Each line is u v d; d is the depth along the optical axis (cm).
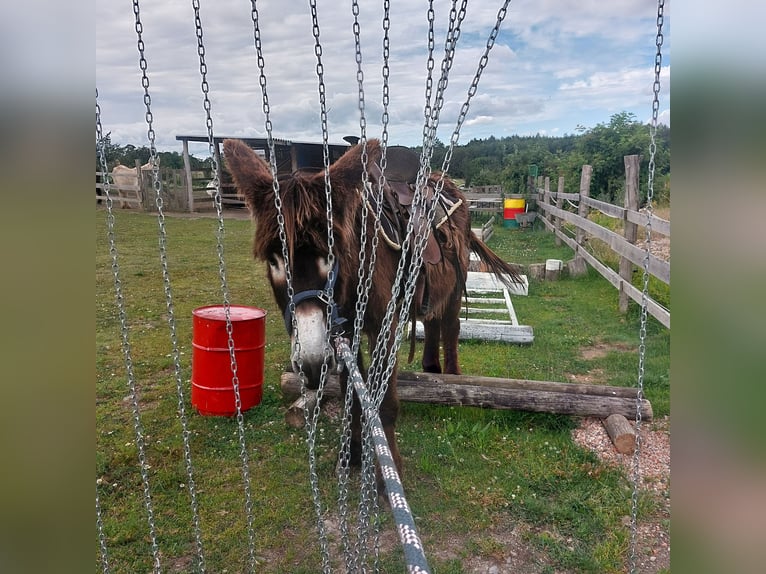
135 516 285
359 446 321
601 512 287
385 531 274
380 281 258
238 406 202
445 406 394
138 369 489
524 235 1405
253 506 293
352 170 230
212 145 171
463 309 697
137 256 1034
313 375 218
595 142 1599
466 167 2212
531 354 541
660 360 511
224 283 190
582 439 360
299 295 219
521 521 282
